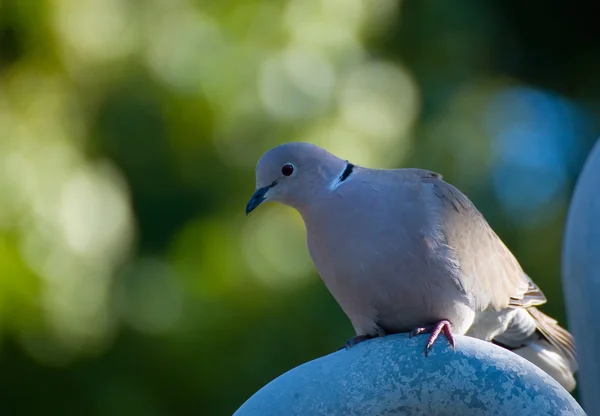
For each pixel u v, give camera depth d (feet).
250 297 40.22
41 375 39.58
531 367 15.69
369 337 20.34
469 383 15.61
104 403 39.70
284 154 20.88
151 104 39.93
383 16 42.73
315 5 40.40
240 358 39.99
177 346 40.27
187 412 40.73
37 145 37.63
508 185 46.57
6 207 36.27
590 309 12.48
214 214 41.01
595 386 12.65
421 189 19.79
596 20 57.77
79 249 36.88
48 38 38.73
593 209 12.57
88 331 37.63
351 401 15.83
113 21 39.09
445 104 44.45
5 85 39.06
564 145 53.42
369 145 39.99
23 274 36.24
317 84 39.65
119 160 40.83
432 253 19.12
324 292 39.83
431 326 18.97
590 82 56.18
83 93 39.73
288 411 15.97
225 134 39.58
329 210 19.69
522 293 21.70
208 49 39.86
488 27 48.91
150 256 41.42
